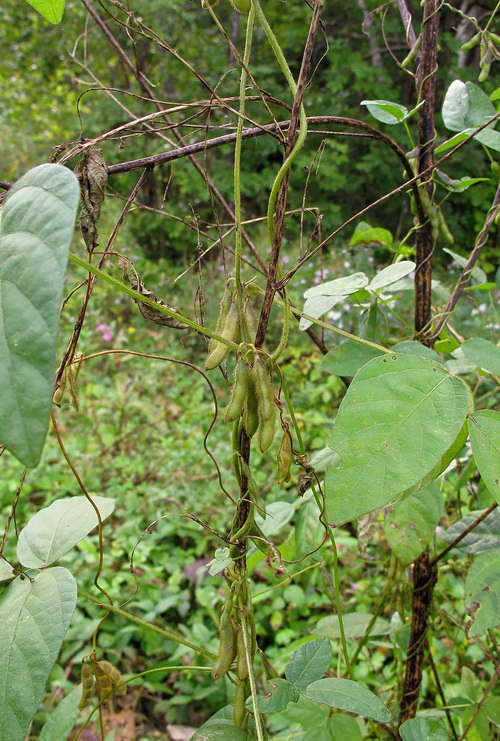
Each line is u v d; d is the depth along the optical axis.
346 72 9.16
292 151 0.90
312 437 4.48
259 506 1.00
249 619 1.03
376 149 8.58
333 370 1.34
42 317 0.54
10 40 9.95
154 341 6.45
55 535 0.99
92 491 4.16
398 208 8.91
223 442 4.57
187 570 3.44
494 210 1.46
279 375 0.99
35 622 0.85
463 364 1.56
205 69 8.09
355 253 7.26
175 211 7.79
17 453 0.52
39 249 0.56
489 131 1.35
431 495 1.32
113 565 3.45
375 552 3.23
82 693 1.15
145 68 6.75
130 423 4.97
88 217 0.95
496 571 1.15
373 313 1.42
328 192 8.91
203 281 6.94
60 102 10.05
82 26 7.91
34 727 2.63
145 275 7.25
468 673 1.53
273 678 0.97
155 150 7.61
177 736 2.68
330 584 1.45
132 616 1.10
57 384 0.98
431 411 0.79
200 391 5.30
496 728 1.69
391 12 8.55
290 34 8.64
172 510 3.83
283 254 7.27
